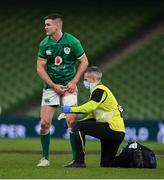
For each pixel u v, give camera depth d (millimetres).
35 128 59688
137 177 25188
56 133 58781
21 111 68562
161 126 58906
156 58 74812
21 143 52500
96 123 29047
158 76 72625
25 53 75875
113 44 77062
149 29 79375
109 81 72250
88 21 80250
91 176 25250
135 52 75875
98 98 28500
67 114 30469
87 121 29234
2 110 68500
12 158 36781
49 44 30312
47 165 30719
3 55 75875
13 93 70562
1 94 70500
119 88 71250
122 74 73000
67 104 30328
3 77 73062
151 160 29312
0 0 82188
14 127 59750
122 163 29656
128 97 70125
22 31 79000
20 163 32625
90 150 46156
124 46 77000
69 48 30328
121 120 29609
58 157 38625
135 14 81125
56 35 30250
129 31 78938
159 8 81688
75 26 79625
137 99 69875
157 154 43812
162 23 80188
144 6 81938
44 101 30875
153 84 71625
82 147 28797
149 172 27281
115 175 25750
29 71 73562
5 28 79375
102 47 76688
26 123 59688
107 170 27859
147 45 76750
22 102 69312
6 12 81312
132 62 74438
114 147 29828
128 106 69000
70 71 30719
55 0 82438
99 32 78750
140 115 68000
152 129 58938
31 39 77875
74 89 30438
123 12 81312
